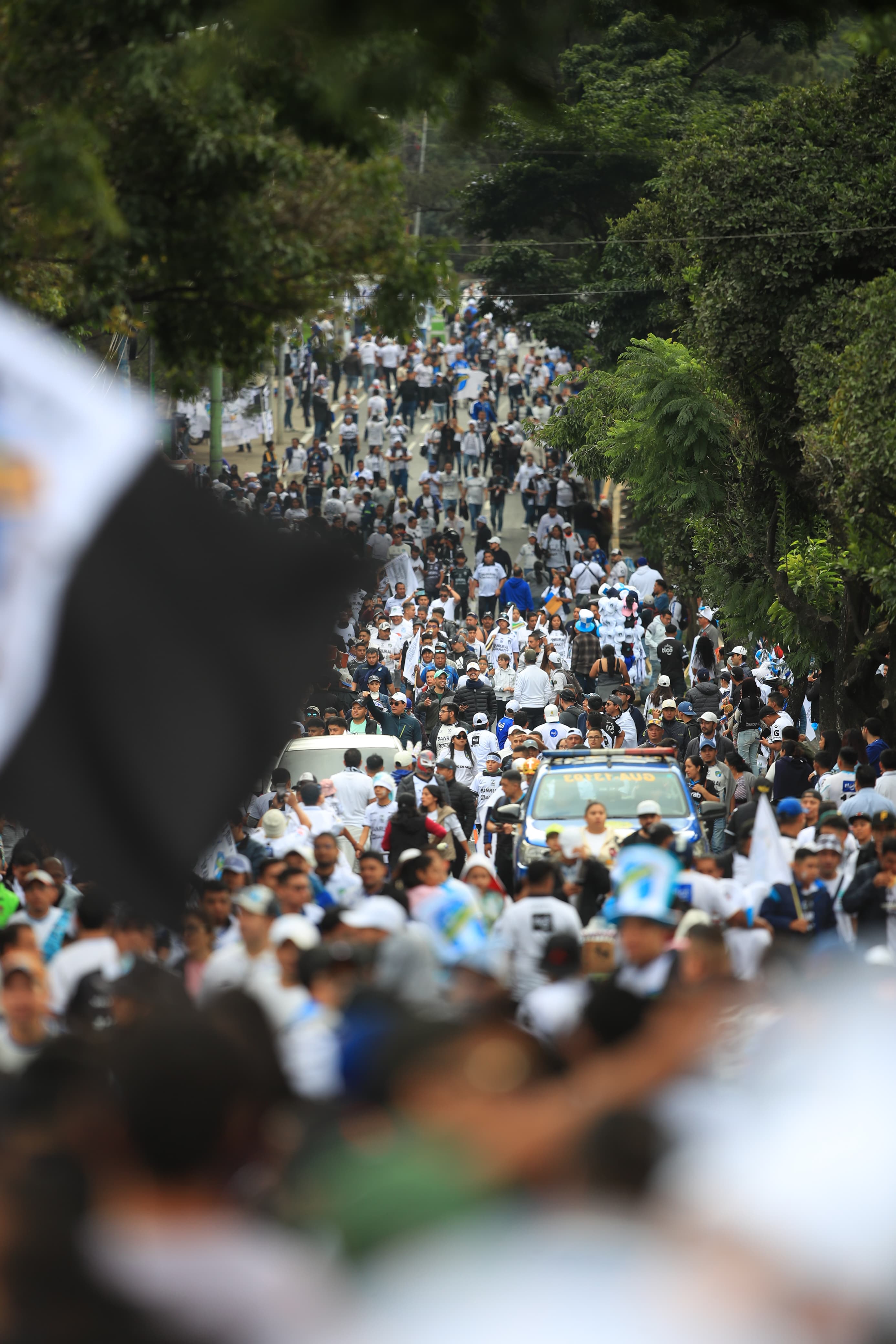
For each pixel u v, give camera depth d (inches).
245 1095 329.7
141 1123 317.7
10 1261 227.8
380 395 7017.7
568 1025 631.8
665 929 922.7
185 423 4638.3
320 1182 247.3
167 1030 332.8
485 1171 201.3
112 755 521.0
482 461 6264.8
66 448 474.3
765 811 1331.2
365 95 1027.9
